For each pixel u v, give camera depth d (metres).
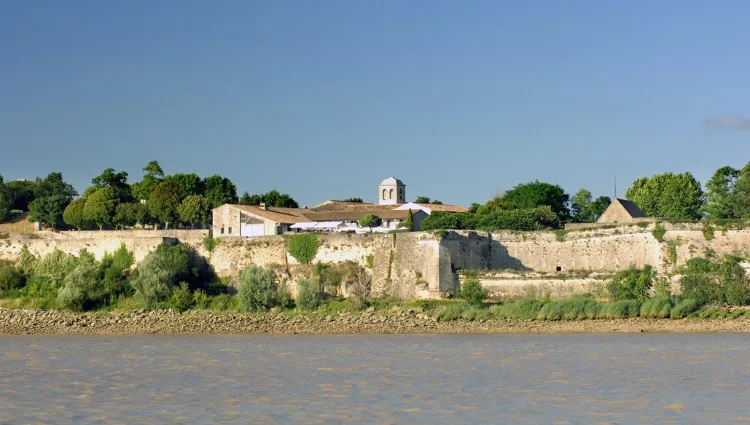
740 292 147.75
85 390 102.00
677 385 101.19
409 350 126.38
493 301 155.12
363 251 165.12
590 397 95.88
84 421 87.62
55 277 173.88
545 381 104.19
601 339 134.50
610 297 152.75
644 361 115.62
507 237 166.00
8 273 172.38
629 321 144.75
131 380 107.31
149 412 90.94
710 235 156.38
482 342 133.25
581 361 116.25
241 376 108.94
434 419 87.06
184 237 174.88
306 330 147.62
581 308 147.12
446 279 157.00
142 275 162.62
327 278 164.25
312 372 110.81
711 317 144.62
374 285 162.75
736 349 123.44
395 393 98.50
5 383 106.19
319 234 168.12
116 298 163.38
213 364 117.31
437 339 137.12
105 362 119.88
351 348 129.00
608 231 161.62
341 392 99.25
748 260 151.88
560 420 86.31
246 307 156.62
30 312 158.62
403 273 160.62
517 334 141.25
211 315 154.50
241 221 199.75
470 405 92.69
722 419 86.31
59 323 154.50
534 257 164.75
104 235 191.62
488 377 106.75
